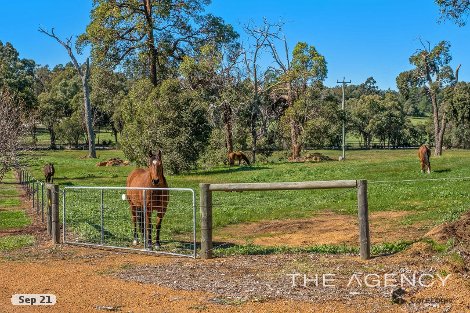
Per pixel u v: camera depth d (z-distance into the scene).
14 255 12.10
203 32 61.09
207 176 40.44
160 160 12.77
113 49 58.31
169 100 44.09
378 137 124.00
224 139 58.91
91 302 7.96
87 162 61.22
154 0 56.16
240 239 14.12
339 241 12.95
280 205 21.23
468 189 21.69
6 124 25.42
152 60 57.53
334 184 10.34
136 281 9.19
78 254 12.15
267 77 65.94
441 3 22.64
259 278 8.98
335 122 66.62
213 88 60.22
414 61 65.75
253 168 45.97
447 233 10.89
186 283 8.89
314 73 65.88
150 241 12.59
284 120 67.00
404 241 11.46
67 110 116.81
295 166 45.94
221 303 7.67
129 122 46.91
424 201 19.52
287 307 7.34
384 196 21.72
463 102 61.78
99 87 70.12
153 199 12.56
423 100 180.38
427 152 31.12
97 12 55.97
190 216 18.08
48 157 72.88
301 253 10.98
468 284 7.79
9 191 30.72
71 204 21.77
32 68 162.38
